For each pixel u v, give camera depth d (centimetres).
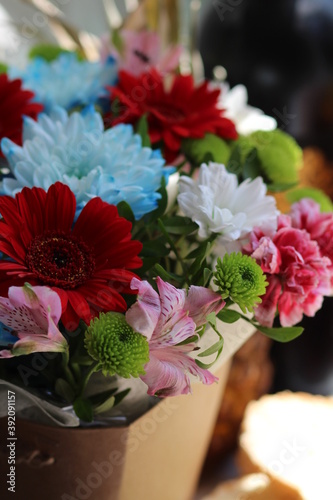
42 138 66
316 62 98
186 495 83
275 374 122
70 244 59
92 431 65
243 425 103
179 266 68
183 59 95
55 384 64
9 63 94
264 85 100
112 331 56
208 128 75
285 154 76
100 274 58
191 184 64
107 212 60
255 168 72
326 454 96
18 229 58
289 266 62
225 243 63
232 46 100
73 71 80
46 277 57
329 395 123
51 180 63
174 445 73
